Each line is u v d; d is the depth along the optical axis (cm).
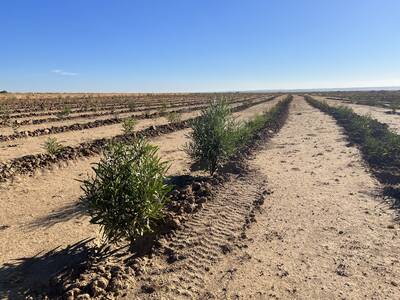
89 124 2389
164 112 3341
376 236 740
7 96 5931
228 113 1224
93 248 667
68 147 1493
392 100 6191
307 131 2397
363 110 4128
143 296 532
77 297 511
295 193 1024
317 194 1013
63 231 741
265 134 2172
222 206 910
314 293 544
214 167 1198
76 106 4338
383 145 1620
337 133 2234
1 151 1453
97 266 599
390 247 691
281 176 1212
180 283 568
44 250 661
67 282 554
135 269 598
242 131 1554
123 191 631
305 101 7344
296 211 883
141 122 2733
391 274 596
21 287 549
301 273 600
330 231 766
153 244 676
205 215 844
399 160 1385
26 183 1070
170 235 721
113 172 643
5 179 1068
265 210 889
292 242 714
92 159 1416
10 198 938
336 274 597
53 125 2367
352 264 628
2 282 559
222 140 1163
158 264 623
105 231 650
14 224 775
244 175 1217
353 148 1697
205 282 574
